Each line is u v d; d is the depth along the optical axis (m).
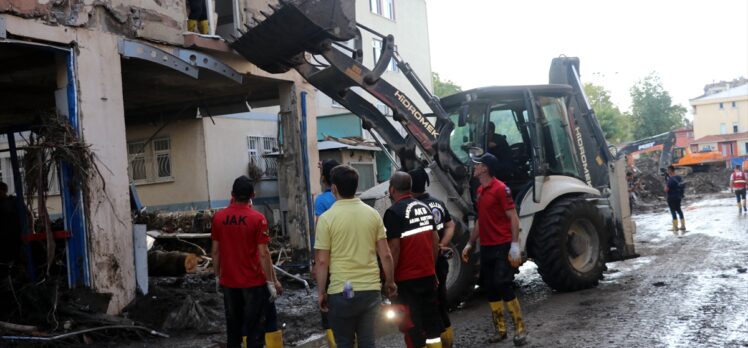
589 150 9.99
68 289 7.63
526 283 9.65
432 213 5.41
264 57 7.99
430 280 5.17
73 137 7.59
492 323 7.12
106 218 7.91
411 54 31.00
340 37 7.66
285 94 11.93
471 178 8.45
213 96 13.46
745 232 14.29
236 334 5.70
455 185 8.27
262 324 5.64
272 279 5.70
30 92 11.24
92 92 8.00
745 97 84.38
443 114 8.37
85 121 7.87
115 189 8.11
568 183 8.95
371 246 4.76
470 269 7.86
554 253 8.28
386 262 4.80
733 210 22.03
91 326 6.97
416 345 5.09
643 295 7.91
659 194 32.25
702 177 41.84
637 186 31.70
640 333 6.14
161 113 14.88
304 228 11.80
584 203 8.68
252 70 10.96
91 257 7.69
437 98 8.47
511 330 6.71
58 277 7.77
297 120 11.88
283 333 7.20
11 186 18.56
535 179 8.44
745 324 6.22
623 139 77.50
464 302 8.44
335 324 4.71
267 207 20.03
